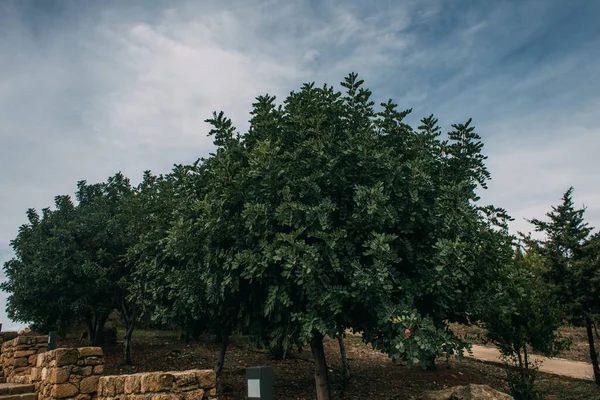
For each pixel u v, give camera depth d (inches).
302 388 483.2
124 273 615.2
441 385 502.3
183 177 398.6
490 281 365.1
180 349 673.0
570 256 561.0
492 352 740.7
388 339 300.0
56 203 679.7
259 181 334.3
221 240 333.7
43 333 657.0
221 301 354.6
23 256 639.8
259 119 380.5
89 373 291.4
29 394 309.9
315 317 288.8
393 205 324.2
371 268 288.5
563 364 664.4
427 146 374.3
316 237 305.7
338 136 350.6
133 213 545.0
